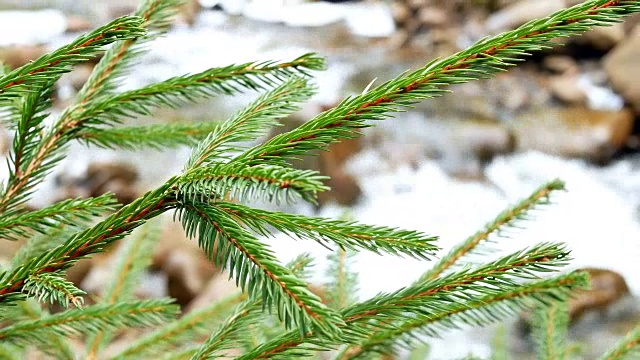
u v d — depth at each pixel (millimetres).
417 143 6238
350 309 674
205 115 6027
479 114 6973
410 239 583
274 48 9367
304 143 597
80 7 10477
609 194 5699
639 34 7531
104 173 4746
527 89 7516
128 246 1053
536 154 6402
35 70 609
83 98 773
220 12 10883
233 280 2680
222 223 588
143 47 801
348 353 751
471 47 592
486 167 6152
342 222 590
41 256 603
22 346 780
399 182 5652
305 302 554
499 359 1176
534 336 922
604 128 6496
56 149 752
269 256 574
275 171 559
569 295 723
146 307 814
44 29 9430
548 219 5156
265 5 11305
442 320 734
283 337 664
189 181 591
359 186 5320
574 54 7875
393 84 597
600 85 7336
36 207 4355
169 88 748
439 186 5715
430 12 9836
